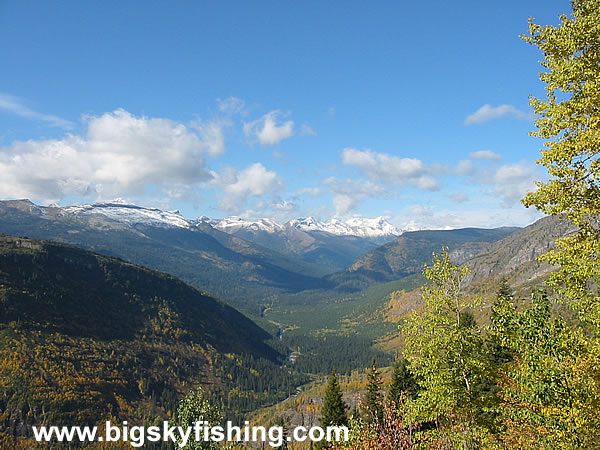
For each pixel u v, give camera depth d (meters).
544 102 21.28
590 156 19.12
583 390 16.16
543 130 20.78
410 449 26.30
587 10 19.91
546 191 20.42
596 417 16.08
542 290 18.58
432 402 26.83
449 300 27.94
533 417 17.39
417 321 28.47
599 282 19.14
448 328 27.38
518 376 18.05
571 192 19.33
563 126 19.70
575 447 16.12
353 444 29.47
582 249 19.12
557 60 20.75
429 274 29.45
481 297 27.22
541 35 21.03
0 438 163.12
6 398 184.00
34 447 164.38
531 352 17.33
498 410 22.50
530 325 17.52
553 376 16.58
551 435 16.89
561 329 17.59
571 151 18.94
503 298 19.61
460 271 28.75
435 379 26.14
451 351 26.27
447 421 28.67
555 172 19.84
